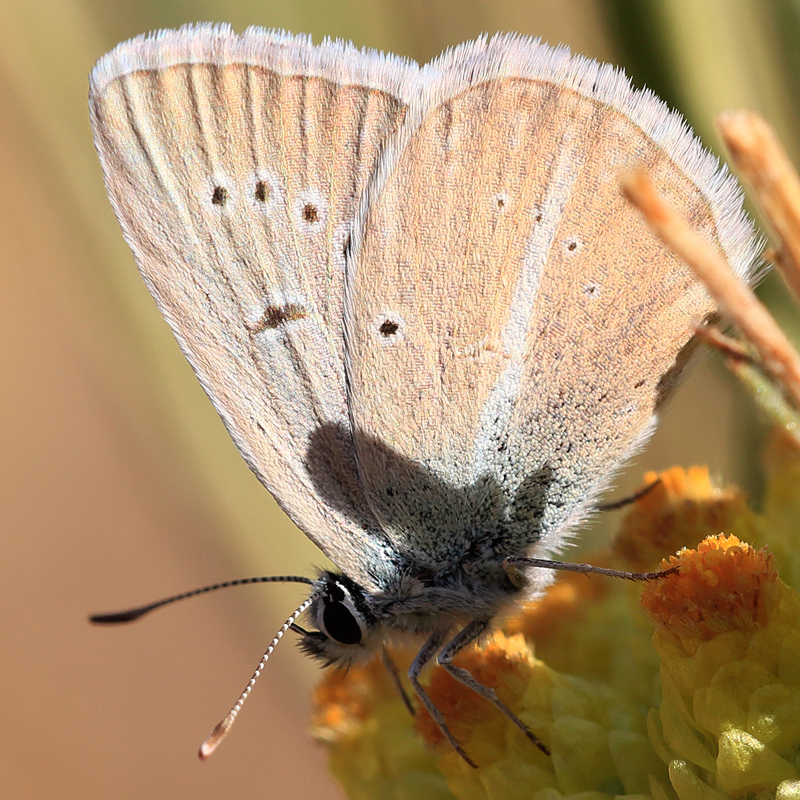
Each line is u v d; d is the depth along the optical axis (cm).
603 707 18
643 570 18
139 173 18
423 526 19
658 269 18
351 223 18
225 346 18
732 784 18
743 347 17
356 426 18
